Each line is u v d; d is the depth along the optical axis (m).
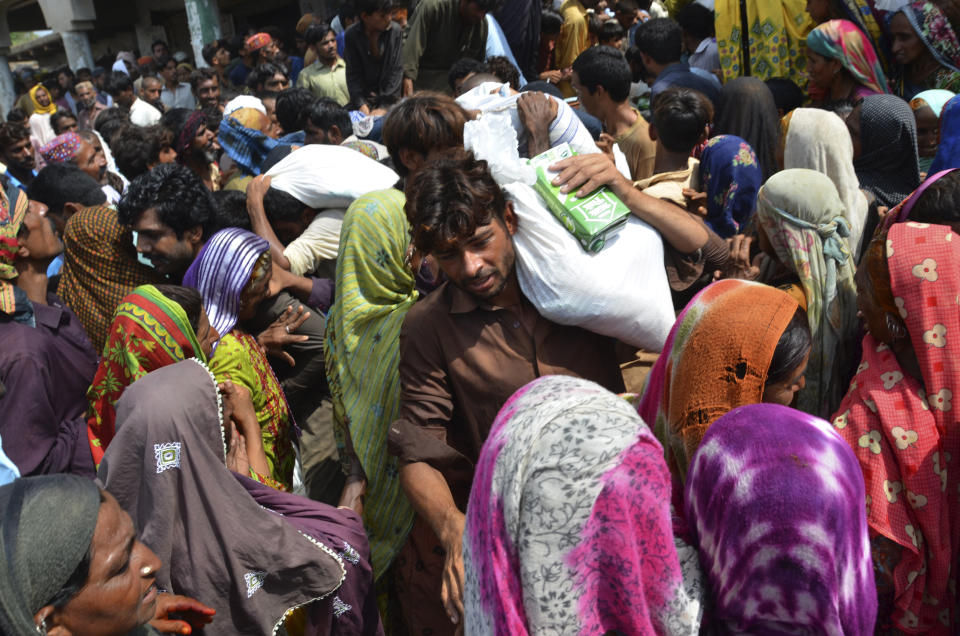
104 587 1.29
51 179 3.52
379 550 2.33
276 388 2.56
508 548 1.13
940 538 1.67
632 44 6.27
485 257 1.74
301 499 2.00
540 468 1.08
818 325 2.10
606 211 1.83
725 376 1.48
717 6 4.96
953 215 1.82
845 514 1.10
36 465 2.37
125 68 12.18
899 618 1.73
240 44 9.93
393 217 2.27
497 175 1.74
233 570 1.79
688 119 3.16
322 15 11.54
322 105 4.42
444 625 2.22
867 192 2.74
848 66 3.92
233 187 4.17
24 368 2.38
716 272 2.31
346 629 2.02
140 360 2.14
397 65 5.83
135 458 1.75
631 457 1.08
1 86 16.58
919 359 1.69
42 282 2.93
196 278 2.54
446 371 1.93
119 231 2.99
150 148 4.41
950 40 3.87
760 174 3.17
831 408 2.15
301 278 2.90
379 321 2.29
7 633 1.12
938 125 3.36
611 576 1.11
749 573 1.11
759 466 1.12
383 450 2.27
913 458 1.67
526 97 2.34
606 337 1.99
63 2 14.02
